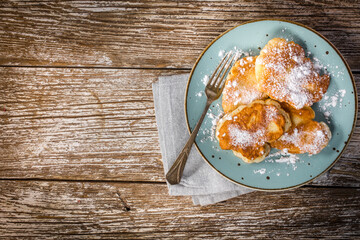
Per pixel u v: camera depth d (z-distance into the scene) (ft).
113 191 2.40
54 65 2.37
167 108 2.31
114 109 2.37
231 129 2.13
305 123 2.18
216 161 2.21
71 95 2.38
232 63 2.21
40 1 2.35
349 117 2.20
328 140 2.18
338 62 2.18
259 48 2.21
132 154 2.38
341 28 2.31
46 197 2.41
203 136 2.22
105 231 2.41
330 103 2.20
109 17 2.35
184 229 2.40
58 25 2.36
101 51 2.36
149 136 2.37
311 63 2.15
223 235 2.40
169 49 2.35
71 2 2.35
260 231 2.39
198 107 2.21
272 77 2.13
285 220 2.38
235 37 2.19
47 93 2.38
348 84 2.19
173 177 2.23
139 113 2.37
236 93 2.18
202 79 2.21
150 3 2.34
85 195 2.40
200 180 2.31
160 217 2.40
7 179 2.41
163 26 2.34
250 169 2.22
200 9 2.33
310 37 2.18
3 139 2.40
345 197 2.36
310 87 2.14
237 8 2.32
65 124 2.39
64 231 2.42
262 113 2.12
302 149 2.17
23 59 2.38
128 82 2.36
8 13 2.36
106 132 2.38
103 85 2.37
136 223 2.41
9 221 2.41
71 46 2.36
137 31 2.35
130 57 2.36
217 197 2.33
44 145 2.40
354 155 2.34
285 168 2.21
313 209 2.37
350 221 2.36
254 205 2.39
